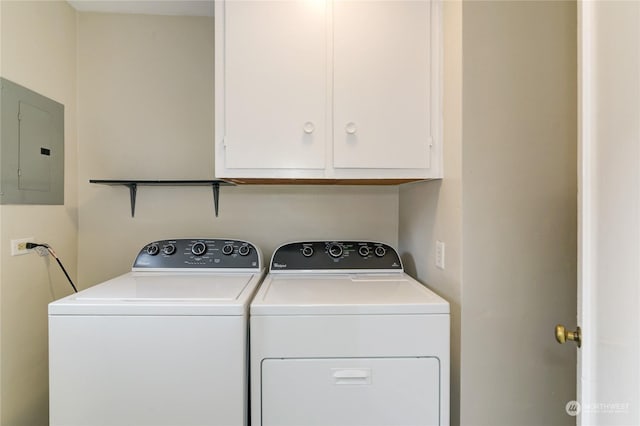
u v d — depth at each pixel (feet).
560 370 3.52
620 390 2.12
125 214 5.74
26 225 4.51
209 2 5.37
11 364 4.27
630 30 2.04
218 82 4.09
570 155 3.53
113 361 3.10
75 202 5.56
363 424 3.23
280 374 3.20
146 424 3.10
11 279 4.27
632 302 2.03
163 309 3.12
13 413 4.30
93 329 3.09
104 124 5.66
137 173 5.72
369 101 4.12
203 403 3.13
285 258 4.91
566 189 3.53
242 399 3.14
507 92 3.51
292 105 4.11
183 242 5.14
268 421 3.19
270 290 3.86
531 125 3.52
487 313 3.49
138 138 5.71
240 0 4.07
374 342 3.25
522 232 3.52
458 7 3.59
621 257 2.12
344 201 5.93
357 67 4.12
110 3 5.40
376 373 3.24
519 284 3.51
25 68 4.44
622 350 2.10
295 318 3.22
